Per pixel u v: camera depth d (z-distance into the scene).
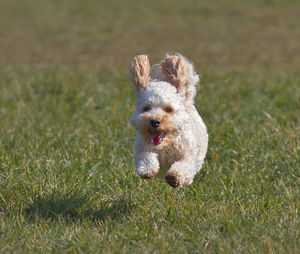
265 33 37.03
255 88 18.20
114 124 12.98
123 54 30.42
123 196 8.98
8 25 40.41
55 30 38.78
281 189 9.44
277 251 6.90
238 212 8.38
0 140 11.57
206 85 17.33
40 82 19.70
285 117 13.95
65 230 7.78
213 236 7.45
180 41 34.53
